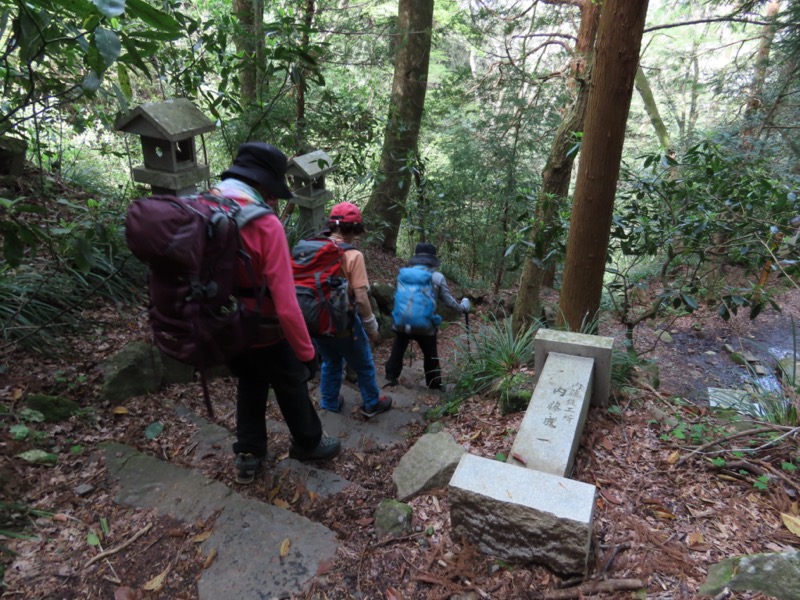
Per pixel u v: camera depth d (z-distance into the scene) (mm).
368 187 9656
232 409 3713
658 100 16328
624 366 3893
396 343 4895
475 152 10023
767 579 2029
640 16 3436
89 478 2701
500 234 10094
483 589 2154
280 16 5922
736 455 2893
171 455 3080
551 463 2549
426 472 2938
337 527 2629
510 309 8750
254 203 2314
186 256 1983
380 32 8688
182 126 4023
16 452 2686
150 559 2307
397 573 2289
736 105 12320
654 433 3182
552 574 2178
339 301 3215
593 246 3924
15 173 4914
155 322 2141
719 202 4828
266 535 2459
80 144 7688
